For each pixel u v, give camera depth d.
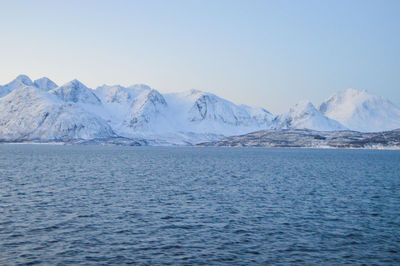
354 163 153.75
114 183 77.12
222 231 40.00
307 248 34.69
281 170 114.81
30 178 83.69
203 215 47.28
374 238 37.84
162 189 69.12
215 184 77.50
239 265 30.52
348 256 32.69
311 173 105.19
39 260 31.00
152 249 34.06
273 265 30.58
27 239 36.34
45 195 60.34
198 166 128.75
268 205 54.16
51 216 45.66
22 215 45.84
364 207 53.16
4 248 33.62
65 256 32.03
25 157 172.62
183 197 60.31
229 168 120.94
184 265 30.38
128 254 32.72
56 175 91.25
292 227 41.81
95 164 132.75
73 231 39.34
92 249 33.88
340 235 38.81
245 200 58.12
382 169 121.31
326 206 53.75
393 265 30.72
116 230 39.97
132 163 141.25
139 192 65.06
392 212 49.84
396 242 36.59
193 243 35.88
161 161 157.12
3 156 179.62
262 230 40.50
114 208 50.88
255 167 126.81
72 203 53.97
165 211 49.38
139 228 40.91
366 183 81.44
